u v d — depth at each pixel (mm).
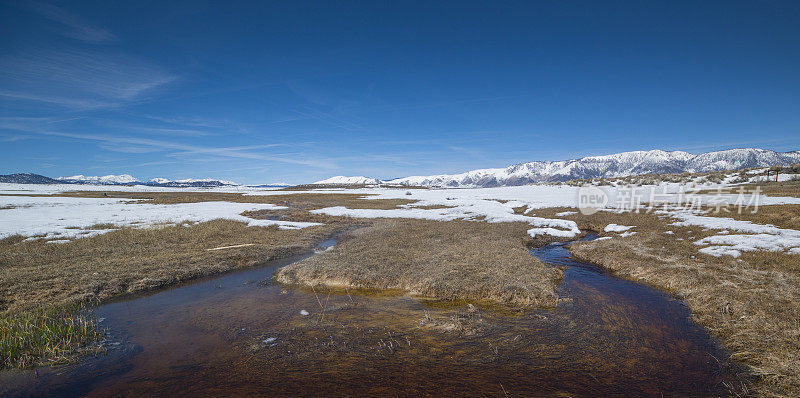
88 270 14945
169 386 6770
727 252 15172
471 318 9992
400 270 14555
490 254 17031
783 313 8789
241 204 50719
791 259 13172
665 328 9164
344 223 33188
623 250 17781
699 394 6234
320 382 6820
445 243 20562
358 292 12898
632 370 7113
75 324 9633
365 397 6293
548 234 25469
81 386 6781
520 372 7094
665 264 14664
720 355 7660
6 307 11086
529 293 11570
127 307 11555
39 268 15164
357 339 8727
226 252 19109
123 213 35531
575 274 15203
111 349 8359
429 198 57062
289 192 95500
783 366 6551
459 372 7113
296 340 8727
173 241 21875
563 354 7812
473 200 50250
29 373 7227
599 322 9594
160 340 8859
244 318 10336
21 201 49719
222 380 6957
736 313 9391
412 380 6840
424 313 10539
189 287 14023
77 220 28969
